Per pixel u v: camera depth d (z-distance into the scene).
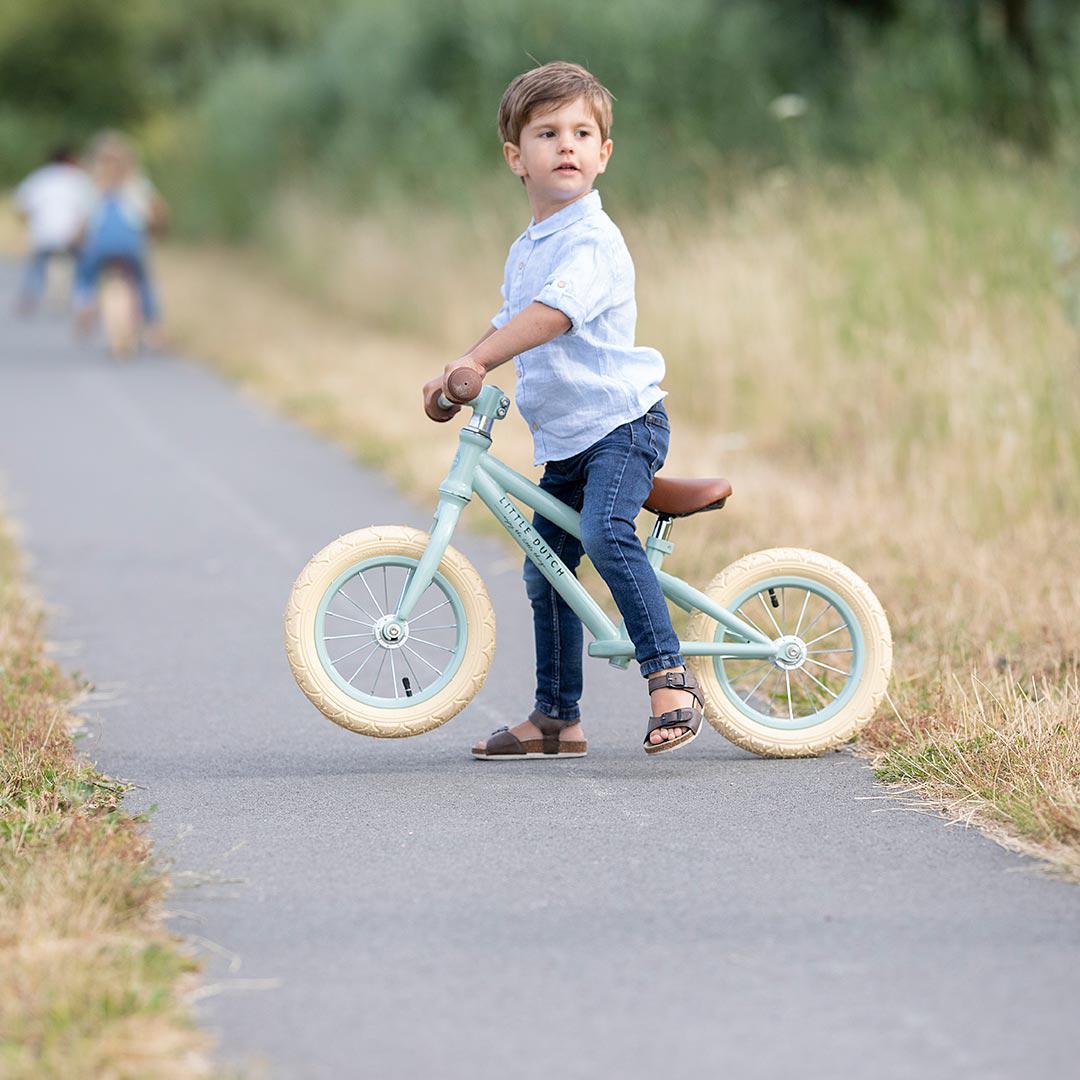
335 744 18.12
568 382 16.30
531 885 13.52
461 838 14.73
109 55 144.00
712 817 15.27
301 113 79.88
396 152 65.94
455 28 66.88
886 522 26.30
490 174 58.66
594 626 16.95
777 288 37.81
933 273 34.97
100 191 55.84
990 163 42.22
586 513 16.42
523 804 15.75
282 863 14.09
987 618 21.31
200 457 37.34
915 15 53.44
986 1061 10.45
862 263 36.28
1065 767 15.59
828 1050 10.59
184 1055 10.49
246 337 57.97
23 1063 10.10
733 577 17.41
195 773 16.95
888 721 17.86
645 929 12.57
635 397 16.34
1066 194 36.50
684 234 45.22
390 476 34.66
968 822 15.00
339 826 15.09
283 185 78.31
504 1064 10.42
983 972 11.76
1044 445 27.27
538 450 16.69
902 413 30.97
